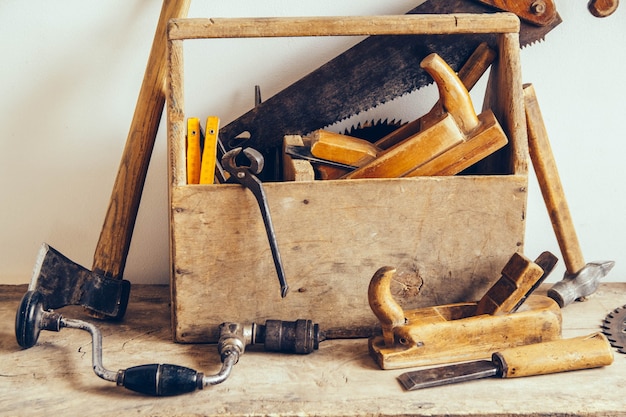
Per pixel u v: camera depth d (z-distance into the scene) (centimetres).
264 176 143
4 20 145
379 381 114
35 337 122
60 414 105
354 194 122
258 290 125
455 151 124
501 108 129
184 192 120
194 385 109
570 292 139
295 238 123
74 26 146
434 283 127
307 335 120
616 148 155
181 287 124
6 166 152
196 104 151
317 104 138
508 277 121
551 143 155
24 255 157
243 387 112
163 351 124
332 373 116
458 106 126
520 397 109
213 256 123
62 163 152
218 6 146
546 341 121
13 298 149
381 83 138
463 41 135
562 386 112
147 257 157
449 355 119
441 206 124
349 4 147
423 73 137
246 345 125
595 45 149
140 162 137
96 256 137
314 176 134
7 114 149
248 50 148
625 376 115
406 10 147
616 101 152
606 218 158
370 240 124
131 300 147
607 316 135
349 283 125
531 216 157
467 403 107
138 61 148
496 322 119
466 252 126
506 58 126
